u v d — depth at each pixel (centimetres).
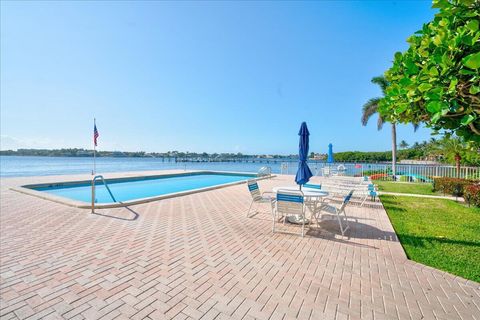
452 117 231
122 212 648
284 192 488
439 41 214
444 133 271
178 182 1734
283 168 2138
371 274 324
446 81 205
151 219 585
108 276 304
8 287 274
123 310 236
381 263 360
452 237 483
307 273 324
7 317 222
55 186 1236
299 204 479
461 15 206
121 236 459
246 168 3762
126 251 387
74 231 482
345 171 1805
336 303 255
